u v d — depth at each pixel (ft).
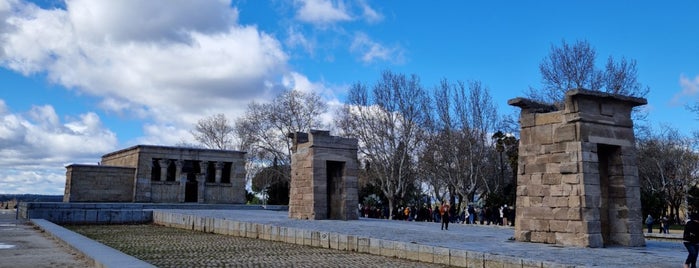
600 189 73.56
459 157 188.55
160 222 139.95
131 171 189.98
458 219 168.86
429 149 197.16
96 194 182.91
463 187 184.44
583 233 67.41
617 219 73.26
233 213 145.48
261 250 78.02
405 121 200.44
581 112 70.33
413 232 87.97
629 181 73.46
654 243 77.46
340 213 134.51
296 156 138.72
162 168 190.08
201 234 109.91
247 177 279.90
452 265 60.34
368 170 220.84
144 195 184.85
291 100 245.86
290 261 65.21
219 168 200.75
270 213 156.46
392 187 195.93
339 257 69.26
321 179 130.93
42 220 115.65
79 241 65.87
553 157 72.59
